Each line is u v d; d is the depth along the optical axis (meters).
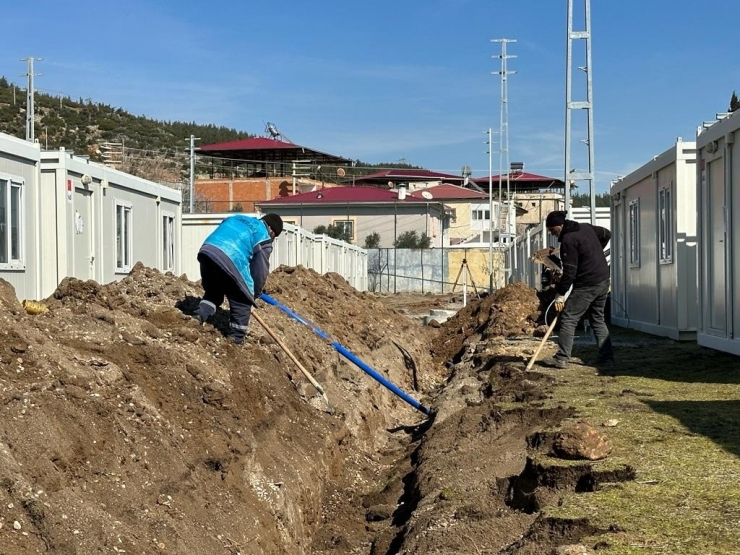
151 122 96.62
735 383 9.25
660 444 6.38
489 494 6.25
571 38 17.53
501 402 8.76
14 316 6.68
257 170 74.31
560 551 4.34
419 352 17.20
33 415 4.97
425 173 85.00
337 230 52.88
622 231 18.22
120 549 4.50
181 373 6.90
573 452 5.94
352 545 7.07
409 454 9.47
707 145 11.13
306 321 12.33
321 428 8.84
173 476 5.57
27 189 12.45
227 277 8.73
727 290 10.38
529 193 75.75
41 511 4.24
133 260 16.16
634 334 15.56
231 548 5.47
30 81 40.66
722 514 4.74
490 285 40.19
